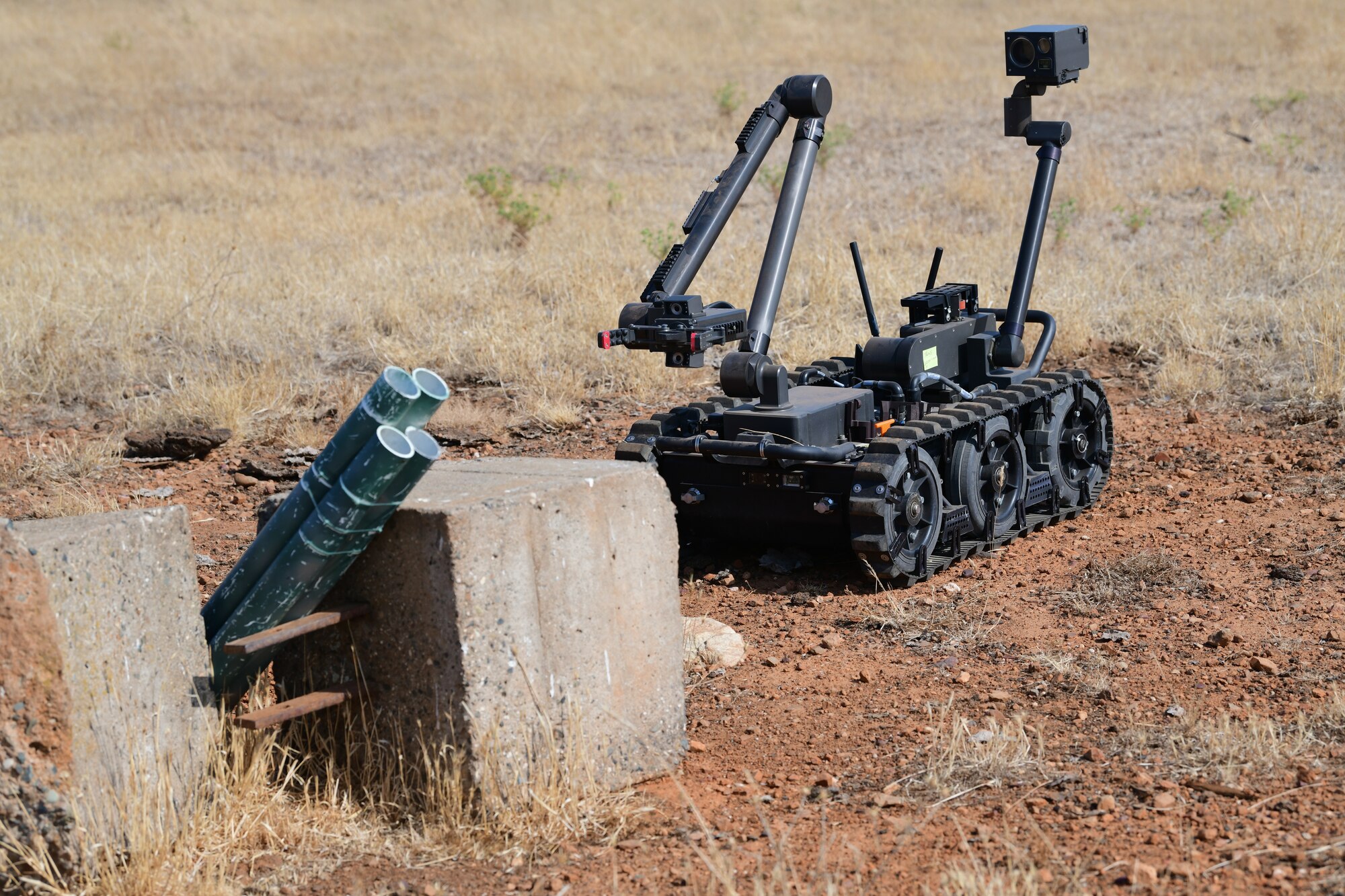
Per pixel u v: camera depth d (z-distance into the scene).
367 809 4.23
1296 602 5.77
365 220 14.97
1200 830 3.84
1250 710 4.68
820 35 31.17
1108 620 5.71
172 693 3.99
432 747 4.13
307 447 8.93
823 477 6.10
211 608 4.23
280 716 3.99
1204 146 17.98
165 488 8.29
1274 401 9.02
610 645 4.42
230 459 8.83
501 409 9.60
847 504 6.03
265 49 31.64
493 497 4.13
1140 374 9.87
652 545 4.57
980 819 4.03
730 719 5.01
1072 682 5.07
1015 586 6.22
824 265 11.73
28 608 3.60
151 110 24.67
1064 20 31.52
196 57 30.47
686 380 10.18
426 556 4.02
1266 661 5.07
